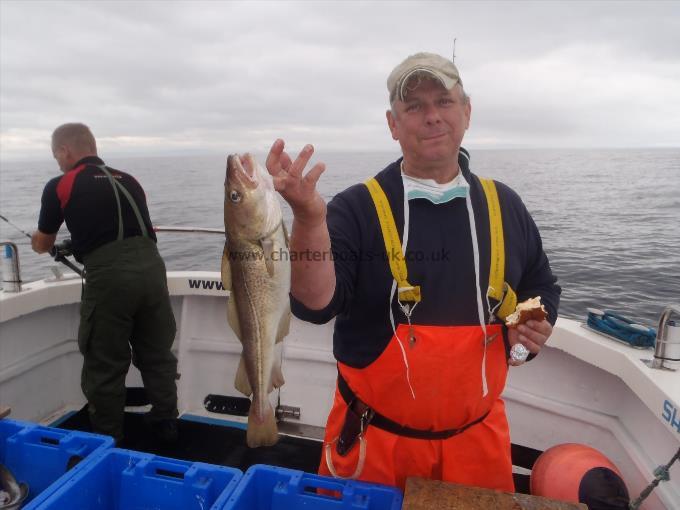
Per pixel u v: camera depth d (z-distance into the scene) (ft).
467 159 5.80
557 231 51.65
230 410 11.66
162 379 10.28
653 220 59.67
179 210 67.77
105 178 9.41
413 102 5.19
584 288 29.12
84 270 9.65
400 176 5.54
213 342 11.76
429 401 5.21
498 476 5.61
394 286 5.16
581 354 7.91
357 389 5.47
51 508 4.69
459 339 5.14
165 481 5.14
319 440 10.61
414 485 4.78
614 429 8.00
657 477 6.08
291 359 11.21
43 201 9.63
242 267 5.19
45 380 11.41
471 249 5.33
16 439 6.03
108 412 9.68
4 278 10.42
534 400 9.00
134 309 9.55
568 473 6.99
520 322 5.10
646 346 7.41
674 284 29.81
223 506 4.64
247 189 5.04
